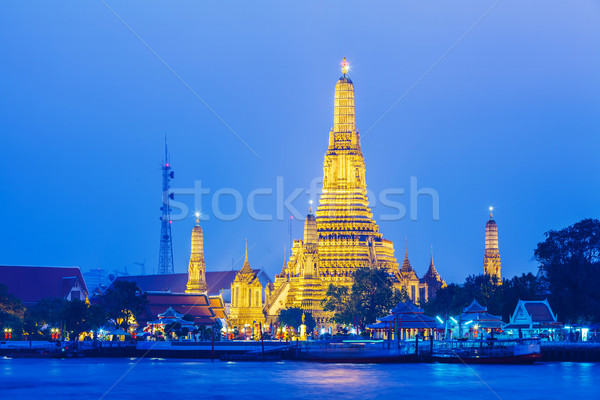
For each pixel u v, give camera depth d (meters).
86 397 165.38
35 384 182.75
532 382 176.75
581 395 160.88
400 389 168.88
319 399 159.38
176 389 173.38
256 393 166.62
